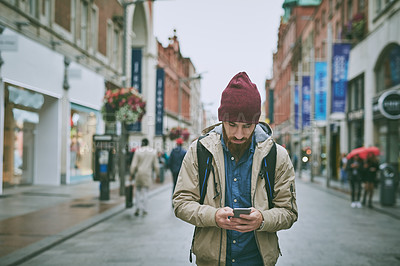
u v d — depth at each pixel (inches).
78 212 390.9
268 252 87.3
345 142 979.9
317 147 1283.2
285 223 85.0
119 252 241.3
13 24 517.7
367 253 246.4
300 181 989.8
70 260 222.1
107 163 482.6
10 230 295.9
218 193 87.4
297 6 1744.6
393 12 655.8
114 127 872.9
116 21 974.4
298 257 234.2
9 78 507.8
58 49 660.7
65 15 695.1
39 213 381.7
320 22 1277.1
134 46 1300.4
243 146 88.1
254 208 81.6
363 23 823.7
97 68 837.8
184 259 225.1
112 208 422.0
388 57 712.4
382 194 482.0
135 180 392.2
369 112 788.0
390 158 697.6
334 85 834.8
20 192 557.3
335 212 432.5
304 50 1573.6
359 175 482.6
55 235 277.7
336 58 836.0
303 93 1093.8
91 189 623.8
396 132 670.5
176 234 298.0
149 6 1296.8
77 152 757.3
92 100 812.6
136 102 516.1
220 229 87.6
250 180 88.7
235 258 88.3
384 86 735.7
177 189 91.0
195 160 90.7
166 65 1750.7
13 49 354.6
